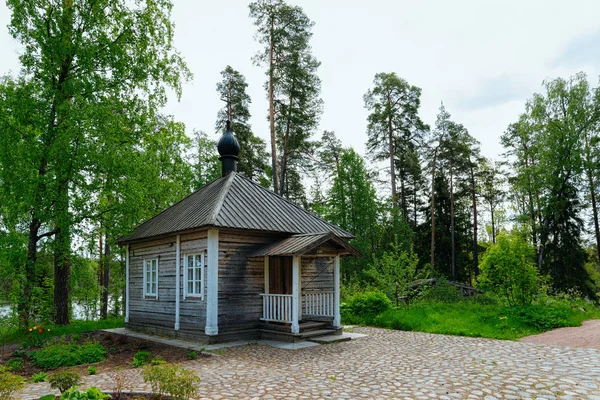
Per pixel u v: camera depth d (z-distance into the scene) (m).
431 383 7.37
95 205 17.42
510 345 10.98
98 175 17.30
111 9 18.12
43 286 23.95
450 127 38.31
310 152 31.75
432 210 37.59
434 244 40.44
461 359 9.36
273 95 27.42
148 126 19.31
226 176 16.33
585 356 9.10
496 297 18.14
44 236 17.84
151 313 15.08
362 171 31.88
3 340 14.66
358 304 17.16
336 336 12.77
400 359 9.60
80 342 13.29
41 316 18.22
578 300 20.06
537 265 31.17
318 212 35.84
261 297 13.46
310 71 27.97
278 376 8.11
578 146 30.03
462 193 42.00
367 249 29.81
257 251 13.23
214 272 12.36
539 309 14.86
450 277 40.12
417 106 34.53
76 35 16.89
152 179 18.75
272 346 11.70
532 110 31.41
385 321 15.55
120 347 12.64
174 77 19.61
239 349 11.38
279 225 13.73
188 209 14.96
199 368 9.04
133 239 15.76
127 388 7.38
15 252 16.25
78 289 25.81
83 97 16.81
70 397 5.70
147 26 18.75
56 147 15.45
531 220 31.81
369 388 7.14
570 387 6.82
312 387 7.25
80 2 17.56
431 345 11.34
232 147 17.70
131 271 16.64
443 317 15.62
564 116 30.77
